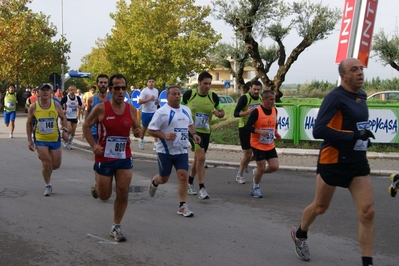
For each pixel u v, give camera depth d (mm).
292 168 11414
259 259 5367
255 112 8109
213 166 11945
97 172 5758
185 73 32156
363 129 4656
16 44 35938
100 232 6258
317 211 5008
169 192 8773
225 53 22688
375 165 11789
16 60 35875
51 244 5777
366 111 4758
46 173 8211
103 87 8914
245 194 8773
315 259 5406
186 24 33375
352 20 12430
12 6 36719
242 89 22484
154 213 7285
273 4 17297
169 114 6953
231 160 12492
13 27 35781
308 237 6223
